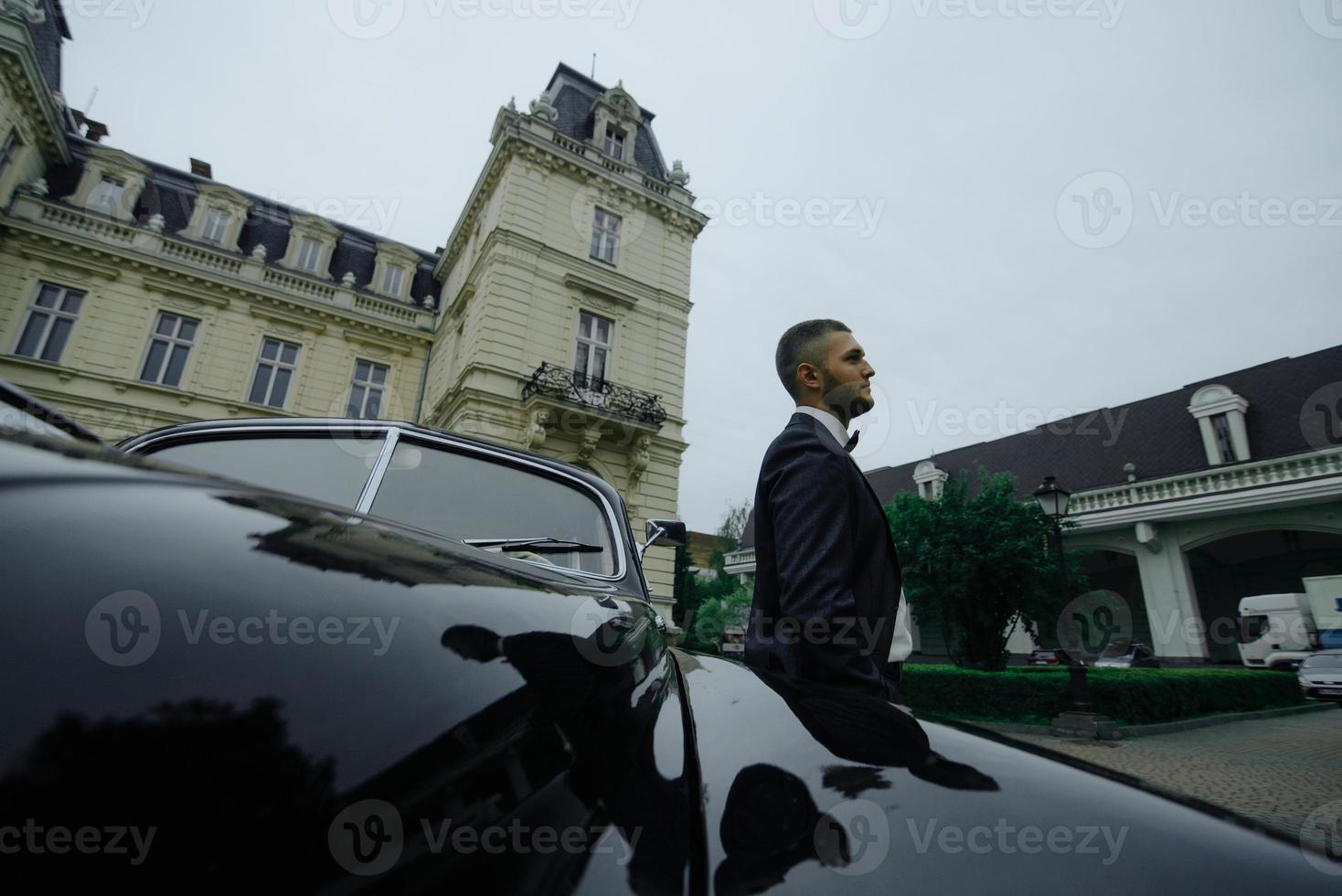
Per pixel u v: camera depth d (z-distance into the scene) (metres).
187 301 13.66
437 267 17.42
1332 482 13.91
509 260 12.24
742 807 0.37
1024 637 20.77
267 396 14.02
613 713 0.44
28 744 0.18
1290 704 11.52
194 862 0.19
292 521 0.40
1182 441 18.69
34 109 12.77
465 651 0.36
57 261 12.62
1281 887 0.31
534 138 13.00
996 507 12.94
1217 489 15.91
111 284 13.04
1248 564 21.72
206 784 0.20
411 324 15.86
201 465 1.53
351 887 0.22
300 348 14.65
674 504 13.04
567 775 0.34
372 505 1.51
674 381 13.72
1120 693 8.09
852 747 0.47
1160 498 16.80
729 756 0.45
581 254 13.20
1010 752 0.48
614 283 13.45
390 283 16.61
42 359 12.18
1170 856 0.33
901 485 26.88
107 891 0.17
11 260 12.32
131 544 0.26
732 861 0.32
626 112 15.64
